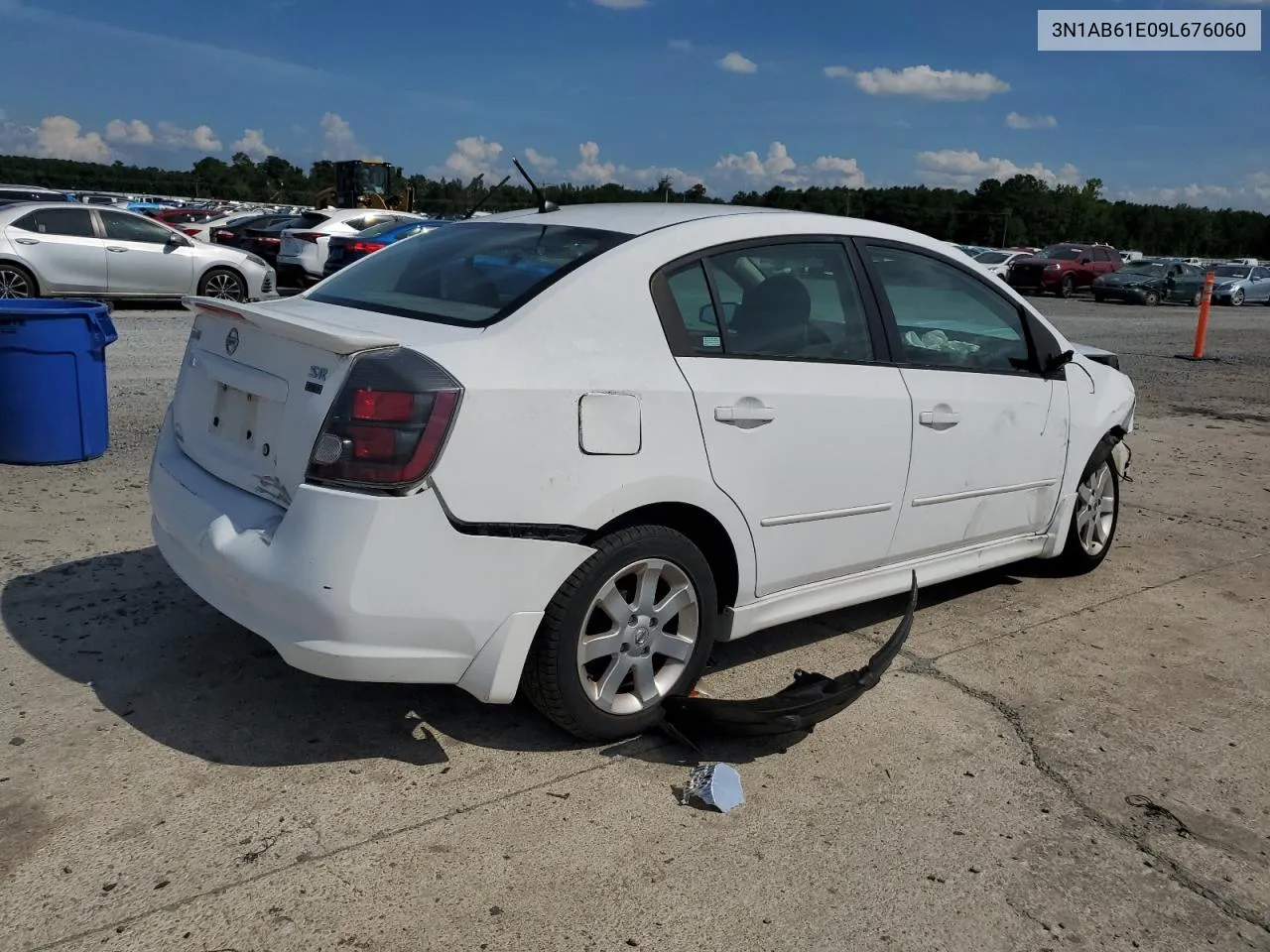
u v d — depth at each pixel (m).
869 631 4.60
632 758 3.38
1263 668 4.39
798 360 3.71
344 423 2.86
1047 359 4.78
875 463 3.93
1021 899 2.79
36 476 6.04
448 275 3.56
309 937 2.47
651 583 3.37
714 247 3.58
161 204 44.00
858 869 2.87
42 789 2.98
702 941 2.55
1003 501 4.61
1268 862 3.03
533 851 2.85
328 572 2.84
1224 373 14.26
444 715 3.56
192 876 2.66
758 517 3.59
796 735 3.61
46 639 3.92
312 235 18.50
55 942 2.40
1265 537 6.35
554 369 3.08
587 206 4.09
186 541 3.27
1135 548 6.04
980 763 3.48
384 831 2.90
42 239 13.49
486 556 2.97
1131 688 4.13
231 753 3.25
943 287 4.36
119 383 9.12
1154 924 2.73
